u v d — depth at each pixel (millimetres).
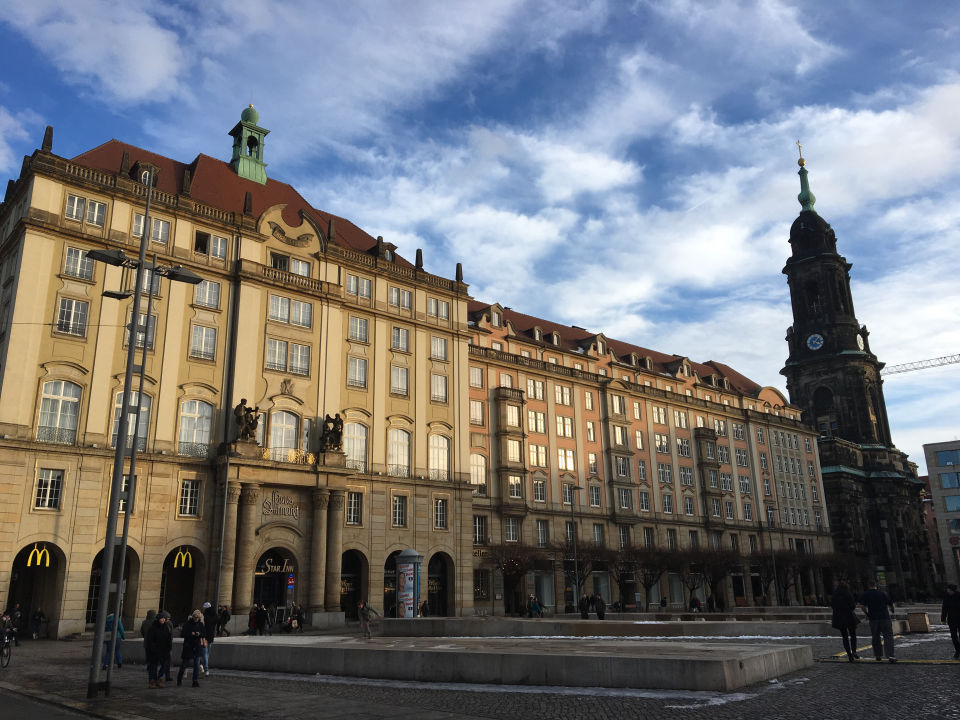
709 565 86375
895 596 127125
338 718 16953
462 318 72688
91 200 51469
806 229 149250
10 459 44531
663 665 19328
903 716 14609
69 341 48406
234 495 51656
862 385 139625
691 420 103250
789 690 18375
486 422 78562
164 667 24266
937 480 121312
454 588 64688
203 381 53812
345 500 59406
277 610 54062
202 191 61156
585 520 84812
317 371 60156
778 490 113562
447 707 18094
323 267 63062
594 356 94688
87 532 46406
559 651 22906
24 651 37656
